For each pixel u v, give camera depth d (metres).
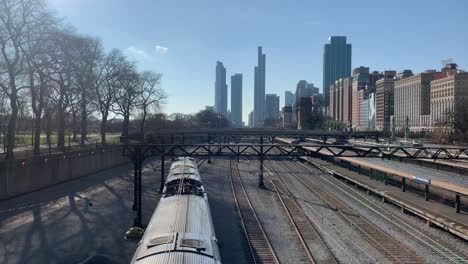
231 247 28.78
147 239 16.89
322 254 27.17
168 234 16.81
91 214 38.28
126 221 35.53
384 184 56.09
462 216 35.69
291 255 27.00
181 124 181.75
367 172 67.88
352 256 26.89
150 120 128.12
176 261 13.95
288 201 47.12
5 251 27.02
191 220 19.08
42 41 50.16
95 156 69.62
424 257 26.88
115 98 85.12
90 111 86.81
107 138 112.94
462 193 36.34
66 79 61.28
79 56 61.66
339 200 47.88
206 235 17.45
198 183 31.53
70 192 49.97
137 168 39.19
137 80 89.56
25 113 77.81
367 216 39.19
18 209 39.59
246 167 87.44
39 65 49.62
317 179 67.81
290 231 33.41
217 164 91.81
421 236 32.16
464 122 94.44
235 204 44.97
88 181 59.56
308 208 43.09
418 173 48.34
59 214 38.09
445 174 48.94
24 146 75.81
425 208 38.19
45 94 60.78
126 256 26.12
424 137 139.88
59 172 56.28
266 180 66.25
